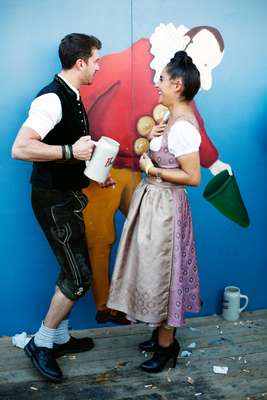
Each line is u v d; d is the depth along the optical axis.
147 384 2.38
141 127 2.73
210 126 2.85
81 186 2.37
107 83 2.64
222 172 2.93
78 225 2.36
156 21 2.65
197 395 2.30
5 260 2.69
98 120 2.67
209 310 3.09
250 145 2.94
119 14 2.59
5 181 2.61
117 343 2.75
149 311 2.29
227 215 2.99
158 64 2.70
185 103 2.23
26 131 2.10
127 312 2.38
